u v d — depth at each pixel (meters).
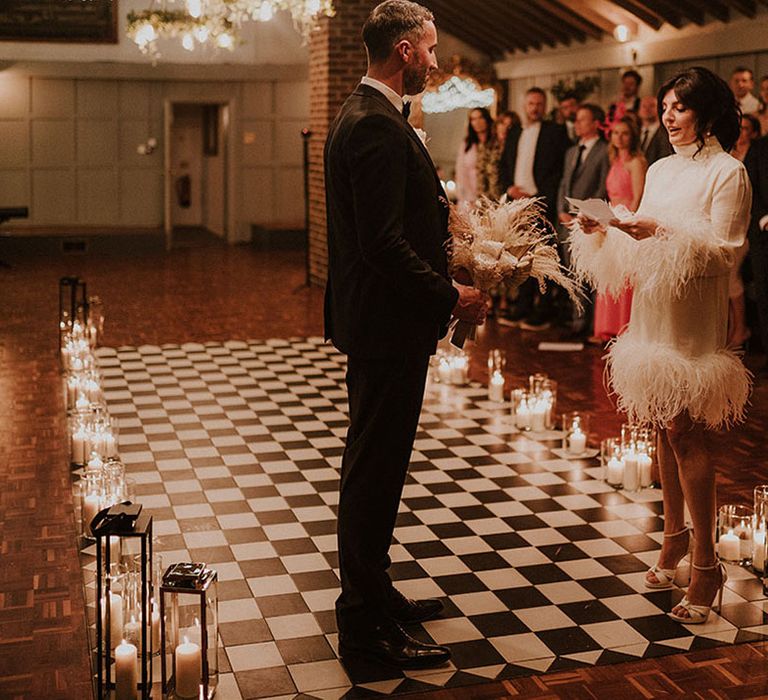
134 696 3.10
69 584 3.95
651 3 11.26
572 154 8.55
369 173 3.03
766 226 7.14
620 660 3.39
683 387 3.52
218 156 18.84
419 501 4.92
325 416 6.49
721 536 4.17
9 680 3.23
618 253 3.70
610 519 4.68
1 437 5.92
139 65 16.86
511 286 3.53
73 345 7.42
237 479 5.26
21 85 16.88
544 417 6.04
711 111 3.51
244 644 3.50
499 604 3.82
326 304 3.45
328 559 4.24
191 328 9.52
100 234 16.31
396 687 3.22
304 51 17.53
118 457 5.36
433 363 7.30
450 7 14.87
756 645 3.49
